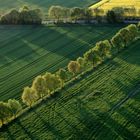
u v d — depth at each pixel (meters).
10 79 112.81
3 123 89.88
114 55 119.94
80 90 100.56
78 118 88.44
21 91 104.75
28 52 132.12
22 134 85.19
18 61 125.62
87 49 128.88
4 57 130.38
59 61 121.88
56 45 135.50
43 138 82.75
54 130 85.12
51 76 99.25
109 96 96.25
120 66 111.62
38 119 90.06
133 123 84.56
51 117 90.19
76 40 137.62
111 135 81.12
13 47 138.25
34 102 97.44
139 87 99.12
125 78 104.38
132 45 125.81
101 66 113.12
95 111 90.44
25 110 94.56
